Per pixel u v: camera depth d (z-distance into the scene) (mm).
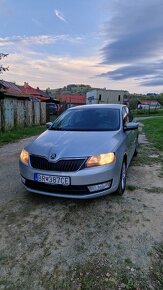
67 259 2398
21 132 11797
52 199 3742
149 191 4137
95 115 4680
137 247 2572
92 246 2598
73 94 58406
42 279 2150
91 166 3186
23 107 14047
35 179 3348
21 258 2416
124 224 3035
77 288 2051
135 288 2041
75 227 2967
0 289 2045
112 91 47188
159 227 2969
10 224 3039
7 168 5480
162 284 2082
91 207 3480
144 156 6848
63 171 3189
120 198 3799
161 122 20406
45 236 2781
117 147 3570
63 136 3814
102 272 2223
